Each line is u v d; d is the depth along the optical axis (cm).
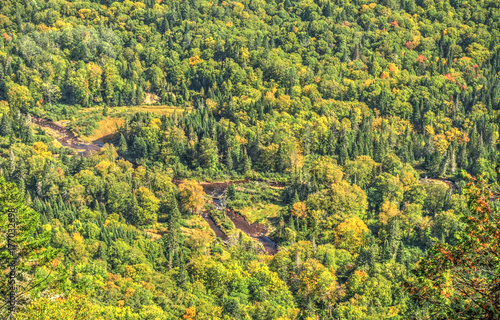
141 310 17600
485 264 6094
